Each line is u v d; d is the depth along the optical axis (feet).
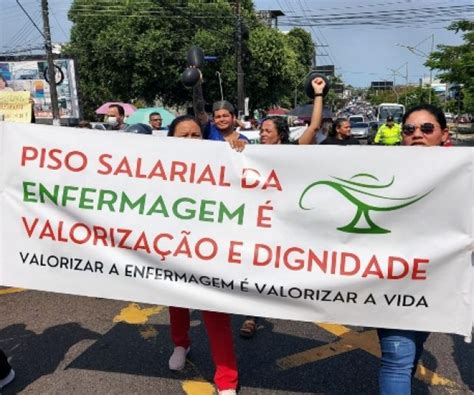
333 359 12.89
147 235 9.99
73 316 15.42
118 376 11.82
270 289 9.64
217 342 10.44
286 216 9.53
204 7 108.68
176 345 12.12
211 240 9.80
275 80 123.44
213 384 11.51
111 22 111.24
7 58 77.25
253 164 9.62
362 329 14.79
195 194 9.83
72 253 10.24
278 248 9.58
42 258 10.35
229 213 9.74
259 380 11.76
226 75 111.34
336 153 9.23
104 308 16.08
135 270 10.09
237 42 82.53
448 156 8.80
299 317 9.65
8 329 14.43
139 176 9.97
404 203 9.00
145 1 108.58
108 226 10.09
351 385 11.59
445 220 8.89
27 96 28.55
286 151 9.44
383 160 9.04
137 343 13.58
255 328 14.46
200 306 9.92
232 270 9.75
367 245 9.22
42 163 10.21
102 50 108.99
